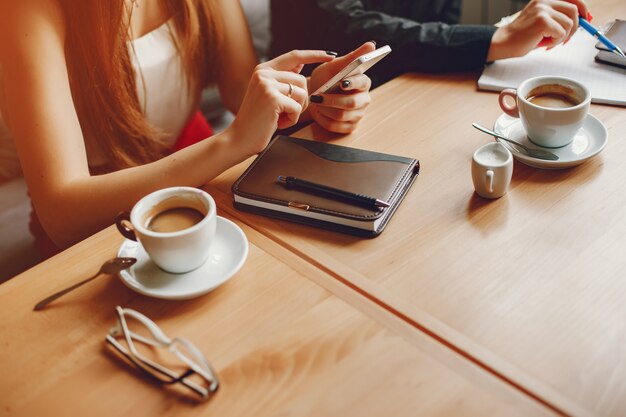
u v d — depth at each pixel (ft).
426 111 3.79
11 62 3.53
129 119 4.35
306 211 2.92
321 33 4.91
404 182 3.05
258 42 6.94
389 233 2.86
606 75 3.96
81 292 2.68
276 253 2.81
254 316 2.50
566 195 3.02
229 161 3.29
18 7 3.56
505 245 2.74
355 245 2.81
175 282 2.66
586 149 3.27
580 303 2.45
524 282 2.55
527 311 2.43
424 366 2.25
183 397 2.21
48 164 3.42
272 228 2.96
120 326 2.41
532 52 4.31
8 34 3.54
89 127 4.43
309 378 2.23
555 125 3.16
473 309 2.45
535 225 2.84
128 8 4.00
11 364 2.37
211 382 2.20
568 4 4.18
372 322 2.43
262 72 3.38
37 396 2.24
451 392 2.15
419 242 2.80
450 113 3.75
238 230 2.88
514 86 3.89
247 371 2.27
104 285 2.71
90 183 3.36
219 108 6.57
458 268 2.64
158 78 4.84
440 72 4.27
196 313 2.53
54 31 3.72
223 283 2.63
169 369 2.31
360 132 3.64
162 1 4.76
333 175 3.09
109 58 3.98
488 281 2.57
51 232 3.51
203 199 2.70
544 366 2.21
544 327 2.36
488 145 3.07
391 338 2.36
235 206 3.10
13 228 5.38
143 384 2.27
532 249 2.71
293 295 2.58
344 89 3.57
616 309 2.41
